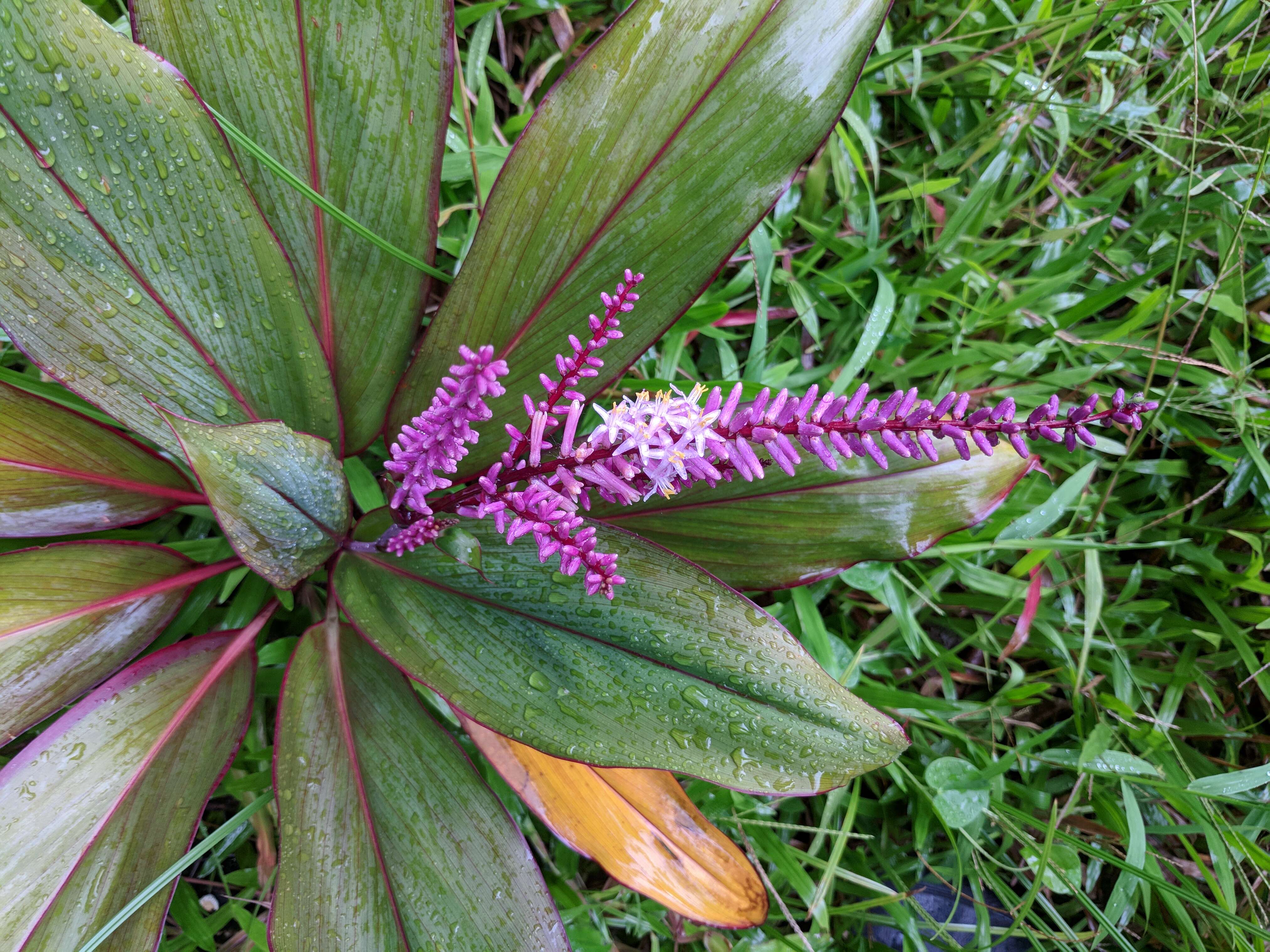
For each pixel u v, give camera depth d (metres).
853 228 0.54
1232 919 0.42
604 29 0.50
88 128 0.30
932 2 0.55
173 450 0.34
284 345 0.35
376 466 0.46
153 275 0.32
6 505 0.36
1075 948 0.47
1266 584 0.51
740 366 0.52
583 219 0.36
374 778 0.35
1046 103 0.52
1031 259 0.56
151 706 0.35
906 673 0.53
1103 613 0.54
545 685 0.33
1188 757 0.52
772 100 0.35
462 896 0.34
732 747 0.32
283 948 0.32
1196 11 0.54
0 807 0.32
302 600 0.43
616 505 0.40
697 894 0.40
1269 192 0.54
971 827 0.49
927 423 0.23
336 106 0.35
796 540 0.40
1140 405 0.22
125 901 0.32
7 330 0.31
